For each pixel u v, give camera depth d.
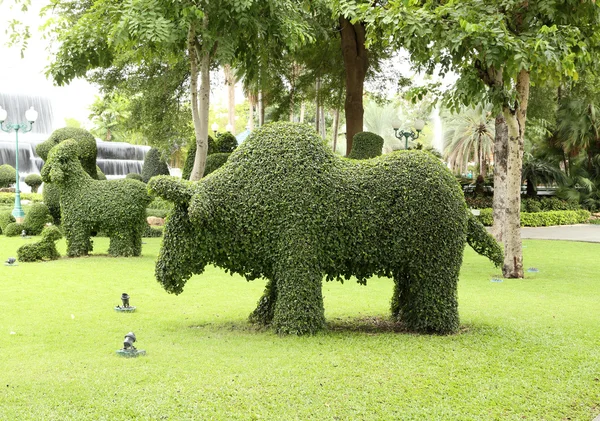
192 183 6.98
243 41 14.92
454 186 7.21
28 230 17.25
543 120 25.62
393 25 10.14
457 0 9.91
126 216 13.30
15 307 8.04
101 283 10.09
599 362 5.96
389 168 7.05
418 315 7.09
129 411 4.35
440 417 4.48
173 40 12.35
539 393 5.05
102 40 14.09
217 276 11.48
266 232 6.81
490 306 8.99
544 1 10.22
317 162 6.93
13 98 35.97
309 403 4.64
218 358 5.72
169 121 22.66
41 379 4.96
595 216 33.09
